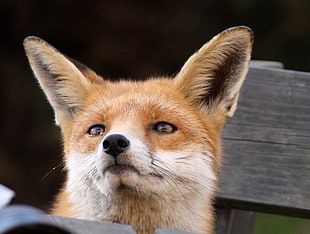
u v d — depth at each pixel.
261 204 7.98
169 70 20.67
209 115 8.13
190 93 8.25
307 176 7.93
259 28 20.72
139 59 20.42
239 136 8.27
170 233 4.68
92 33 19.95
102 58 20.17
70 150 7.86
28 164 18.83
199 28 20.64
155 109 7.63
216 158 7.84
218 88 8.22
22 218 3.08
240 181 8.09
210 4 20.48
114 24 20.02
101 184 7.14
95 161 7.20
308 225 15.75
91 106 8.05
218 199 8.16
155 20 20.31
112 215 7.45
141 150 6.97
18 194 18.17
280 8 20.34
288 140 8.11
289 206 7.89
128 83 8.71
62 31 19.75
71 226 4.45
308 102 8.20
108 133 7.18
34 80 19.06
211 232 7.88
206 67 8.21
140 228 7.52
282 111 8.23
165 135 7.43
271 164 8.08
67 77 8.45
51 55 8.32
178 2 20.38
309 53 20.75
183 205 7.45
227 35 7.89
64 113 8.50
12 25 19.23
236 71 7.93
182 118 7.67
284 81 8.35
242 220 8.94
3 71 19.08
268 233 15.42
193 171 7.38
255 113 8.30
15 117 19.02
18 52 19.34
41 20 19.45
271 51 20.78
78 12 19.62
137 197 7.23
